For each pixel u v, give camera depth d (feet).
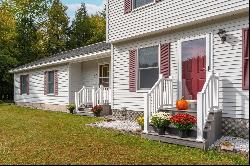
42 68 81.46
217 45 36.09
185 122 31.27
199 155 27.96
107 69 64.23
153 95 37.19
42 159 27.73
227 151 28.86
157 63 44.32
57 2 157.17
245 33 33.35
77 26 161.48
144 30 45.50
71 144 33.22
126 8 48.67
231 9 34.35
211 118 32.45
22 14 144.77
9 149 31.71
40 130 42.50
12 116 60.70
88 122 48.78
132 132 38.06
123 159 27.14
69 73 69.77
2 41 127.34
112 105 51.75
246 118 32.89
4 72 110.42
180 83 40.60
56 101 74.59
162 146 31.48
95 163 26.13
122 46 50.21
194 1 38.47
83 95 63.41
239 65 33.76
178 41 40.98
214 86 34.45
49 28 152.97
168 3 41.98
